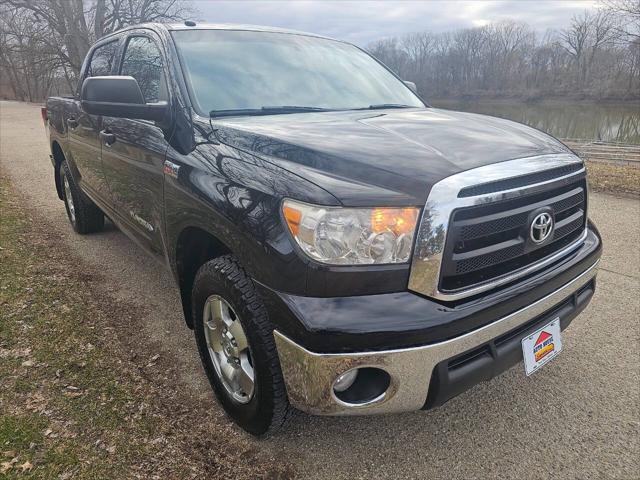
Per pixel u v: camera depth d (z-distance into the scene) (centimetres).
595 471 225
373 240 182
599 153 1177
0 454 215
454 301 192
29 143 1316
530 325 225
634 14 1977
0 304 342
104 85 262
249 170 217
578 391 280
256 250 199
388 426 252
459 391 203
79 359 288
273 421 219
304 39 371
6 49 2917
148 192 297
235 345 234
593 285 268
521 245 208
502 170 200
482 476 222
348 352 181
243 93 295
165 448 228
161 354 304
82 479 206
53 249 468
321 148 212
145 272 422
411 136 231
